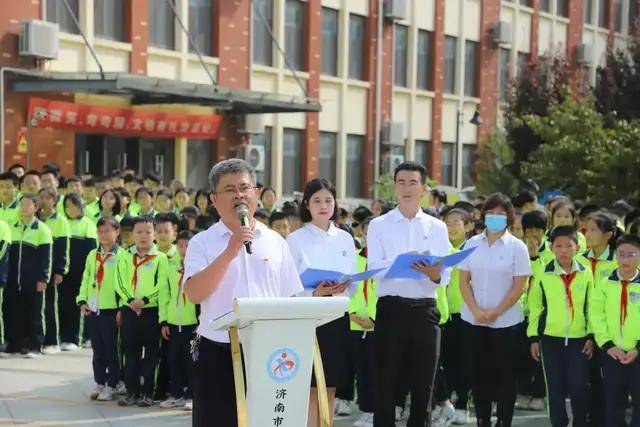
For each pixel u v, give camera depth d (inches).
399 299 287.3
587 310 318.7
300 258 294.7
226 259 189.5
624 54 975.0
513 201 443.5
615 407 315.6
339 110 983.0
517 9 1225.4
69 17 721.0
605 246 346.9
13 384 418.9
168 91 681.0
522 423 364.5
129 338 381.1
